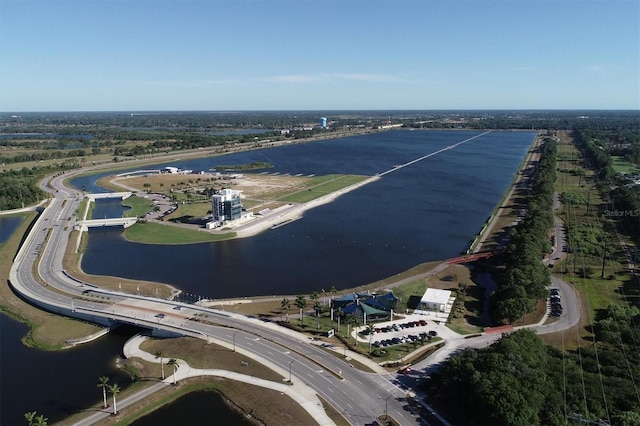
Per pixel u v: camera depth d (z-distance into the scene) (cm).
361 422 15350
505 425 14075
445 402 16225
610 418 14538
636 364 17825
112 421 15462
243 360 18712
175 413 15962
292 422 15312
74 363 19162
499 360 16100
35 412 15938
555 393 15200
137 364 18738
